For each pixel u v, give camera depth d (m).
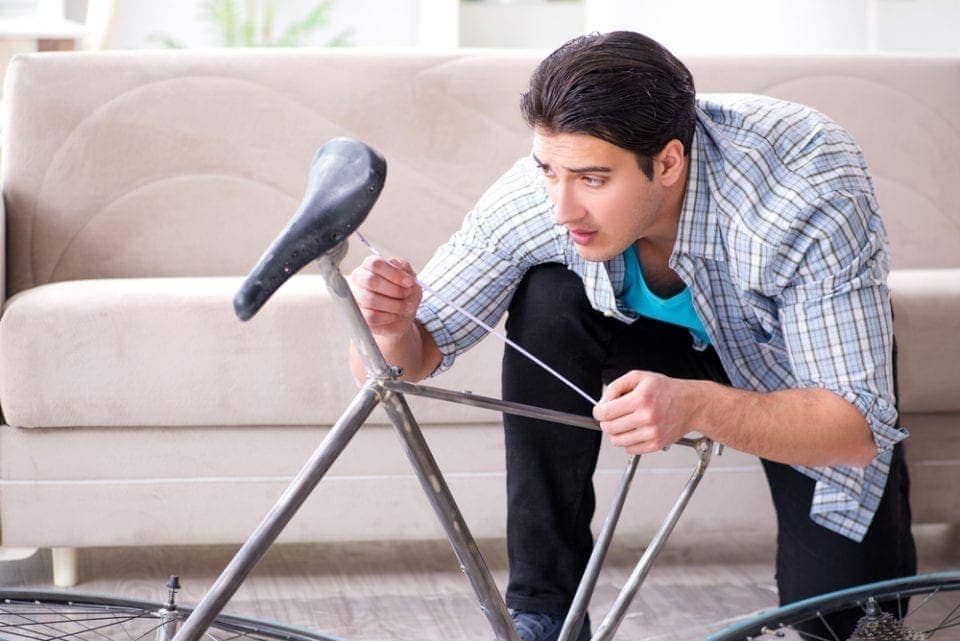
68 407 2.21
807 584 1.73
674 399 1.30
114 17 4.89
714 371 1.72
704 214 1.49
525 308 1.65
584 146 1.30
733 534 2.68
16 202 2.73
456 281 1.63
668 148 1.36
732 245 1.48
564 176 1.33
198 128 2.79
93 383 2.21
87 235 2.75
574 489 1.63
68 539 2.26
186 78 2.80
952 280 2.40
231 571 0.93
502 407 1.15
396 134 2.81
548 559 1.63
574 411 1.63
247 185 2.79
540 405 1.63
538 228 1.60
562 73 1.29
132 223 2.76
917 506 2.39
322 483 2.30
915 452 2.38
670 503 2.39
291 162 2.80
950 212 2.94
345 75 2.82
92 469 2.25
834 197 1.45
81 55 2.80
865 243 1.47
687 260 1.53
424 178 2.81
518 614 1.63
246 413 2.24
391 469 2.31
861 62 2.94
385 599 2.25
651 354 1.70
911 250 2.92
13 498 2.25
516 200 1.60
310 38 6.37
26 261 2.73
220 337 2.22
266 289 0.94
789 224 1.44
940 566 2.45
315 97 2.81
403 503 2.32
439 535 2.34
